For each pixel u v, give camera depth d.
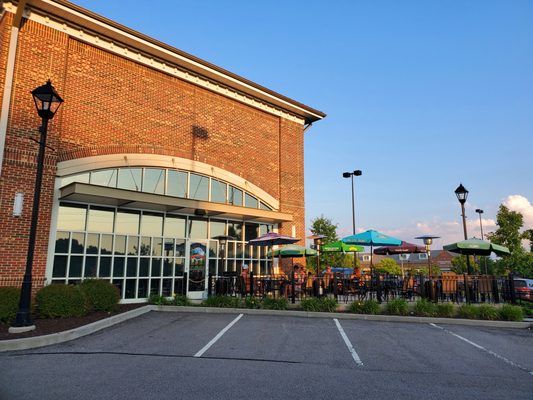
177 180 15.70
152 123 15.11
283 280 14.55
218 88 17.45
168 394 5.29
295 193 20.06
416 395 5.42
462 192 15.86
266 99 19.16
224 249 16.89
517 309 11.67
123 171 14.14
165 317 11.38
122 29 13.97
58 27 12.94
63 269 12.25
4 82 11.54
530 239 36.12
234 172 17.66
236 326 10.15
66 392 5.32
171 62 15.70
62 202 12.55
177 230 15.45
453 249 15.56
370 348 8.15
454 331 10.16
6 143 11.36
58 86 12.65
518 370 6.75
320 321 11.16
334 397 5.29
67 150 12.72
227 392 5.41
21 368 6.43
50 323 9.38
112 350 7.65
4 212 11.12
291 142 20.41
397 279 16.23
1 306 9.08
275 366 6.73
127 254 13.88
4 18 12.04
